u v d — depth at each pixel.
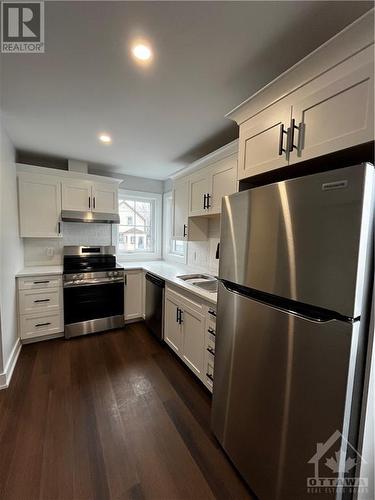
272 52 1.26
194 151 2.78
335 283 0.80
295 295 0.94
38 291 2.72
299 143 1.11
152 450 1.46
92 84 1.56
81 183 3.15
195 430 1.62
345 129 0.92
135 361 2.45
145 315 3.33
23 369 2.26
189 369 2.29
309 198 0.88
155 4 1.00
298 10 1.01
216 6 1.00
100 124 2.12
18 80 1.52
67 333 2.88
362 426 0.85
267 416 1.09
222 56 1.30
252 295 1.21
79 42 1.21
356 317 0.77
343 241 0.78
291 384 0.97
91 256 3.49
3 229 2.08
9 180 2.37
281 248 1.00
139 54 1.29
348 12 1.02
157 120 2.03
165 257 4.20
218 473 1.33
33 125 2.14
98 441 1.50
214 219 2.81
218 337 1.47
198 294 1.95
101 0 0.98
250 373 1.19
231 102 1.75
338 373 0.80
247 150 1.46
